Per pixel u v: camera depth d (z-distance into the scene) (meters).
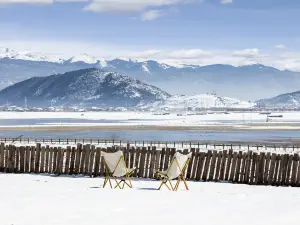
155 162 25.48
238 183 24.22
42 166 27.28
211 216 12.90
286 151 58.50
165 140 94.19
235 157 24.73
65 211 13.70
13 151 27.69
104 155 20.89
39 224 11.88
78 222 12.09
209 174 25.03
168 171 20.25
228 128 157.25
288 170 23.81
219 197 16.94
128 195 17.25
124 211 13.73
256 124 189.25
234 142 86.69
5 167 27.72
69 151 26.89
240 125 179.88
